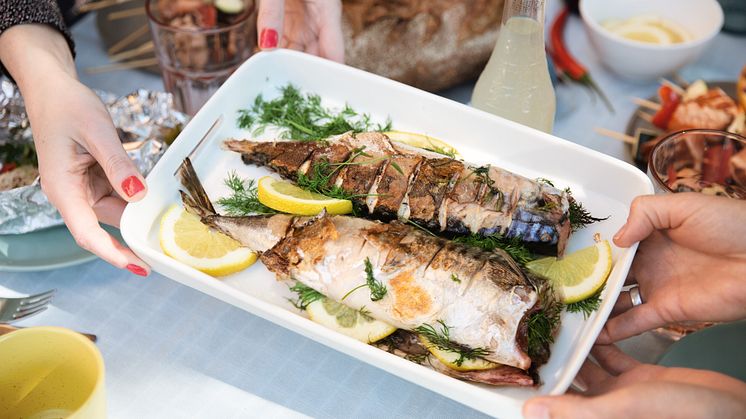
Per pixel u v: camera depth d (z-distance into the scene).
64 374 0.55
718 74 0.83
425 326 0.57
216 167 0.68
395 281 0.57
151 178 0.64
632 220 0.60
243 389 0.61
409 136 0.69
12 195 0.65
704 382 0.52
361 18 0.79
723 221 0.58
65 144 0.64
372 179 0.63
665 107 0.76
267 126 0.71
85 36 0.86
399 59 0.79
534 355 0.57
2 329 0.58
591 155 0.65
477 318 0.56
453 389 0.53
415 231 0.59
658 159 0.67
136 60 0.83
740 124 0.74
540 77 0.68
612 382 0.56
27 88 0.68
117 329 0.63
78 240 0.63
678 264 0.62
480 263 0.57
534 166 0.67
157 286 0.66
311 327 0.56
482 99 0.70
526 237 0.61
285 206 0.63
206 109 0.67
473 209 0.61
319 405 0.60
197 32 0.76
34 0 0.72
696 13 0.81
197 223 0.63
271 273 0.62
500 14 0.80
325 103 0.72
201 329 0.64
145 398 0.60
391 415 0.60
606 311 0.57
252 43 0.81
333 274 0.58
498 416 0.54
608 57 0.80
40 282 0.66
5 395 0.54
